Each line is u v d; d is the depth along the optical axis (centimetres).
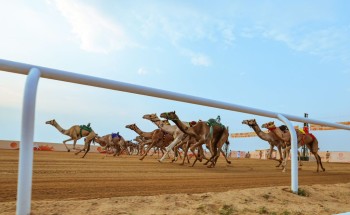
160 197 353
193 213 301
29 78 233
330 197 464
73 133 1864
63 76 256
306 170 1191
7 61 235
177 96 335
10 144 2708
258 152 3975
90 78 270
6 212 262
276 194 421
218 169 920
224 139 1040
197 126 1010
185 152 1052
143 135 1948
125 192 386
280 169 1098
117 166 781
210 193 394
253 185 527
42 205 286
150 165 891
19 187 222
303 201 407
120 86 288
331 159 3098
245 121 1271
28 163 225
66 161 883
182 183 502
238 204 352
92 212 278
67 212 272
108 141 2314
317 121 492
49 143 3153
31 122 229
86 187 409
